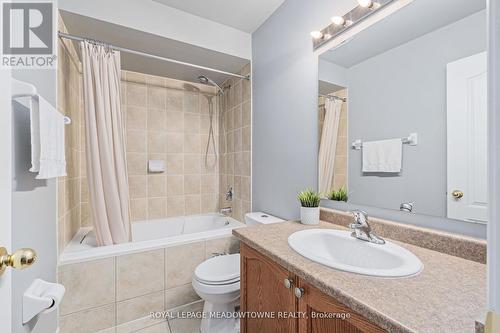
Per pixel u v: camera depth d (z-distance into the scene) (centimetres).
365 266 96
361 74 124
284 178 181
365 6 119
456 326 49
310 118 156
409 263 77
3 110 50
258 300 108
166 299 170
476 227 84
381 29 114
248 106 228
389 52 111
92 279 148
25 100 87
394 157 110
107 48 176
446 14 92
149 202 257
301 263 82
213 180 295
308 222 134
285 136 179
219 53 211
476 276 71
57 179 140
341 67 134
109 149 174
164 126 265
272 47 194
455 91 90
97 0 160
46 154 88
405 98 106
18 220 84
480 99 83
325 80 144
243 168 238
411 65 103
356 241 102
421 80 100
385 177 114
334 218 135
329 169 143
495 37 32
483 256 79
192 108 282
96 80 170
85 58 167
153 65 233
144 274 163
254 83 220
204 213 289
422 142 100
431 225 97
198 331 154
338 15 135
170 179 269
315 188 153
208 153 292
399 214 108
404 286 65
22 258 51
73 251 158
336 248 110
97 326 149
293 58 170
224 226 239
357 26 125
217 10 191
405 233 101
